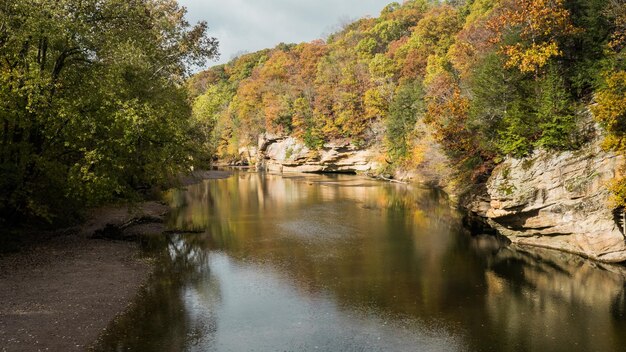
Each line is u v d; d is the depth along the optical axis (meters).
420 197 47.94
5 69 21.25
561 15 27.42
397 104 64.75
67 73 24.14
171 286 19.16
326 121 82.38
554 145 24.94
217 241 27.41
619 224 21.91
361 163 78.38
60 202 25.22
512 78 28.83
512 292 18.80
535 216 25.30
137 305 16.97
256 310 16.72
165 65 35.41
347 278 20.52
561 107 24.69
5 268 19.39
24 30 20.64
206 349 13.63
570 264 22.73
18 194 22.14
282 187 59.03
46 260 21.12
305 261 23.20
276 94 98.12
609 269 21.81
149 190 45.34
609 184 21.22
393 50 84.31
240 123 112.31
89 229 28.27
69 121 21.78
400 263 22.94
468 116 32.75
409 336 14.72
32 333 13.99
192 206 42.00
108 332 14.59
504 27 34.72
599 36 27.72
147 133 25.03
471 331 15.11
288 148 89.81
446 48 68.44
